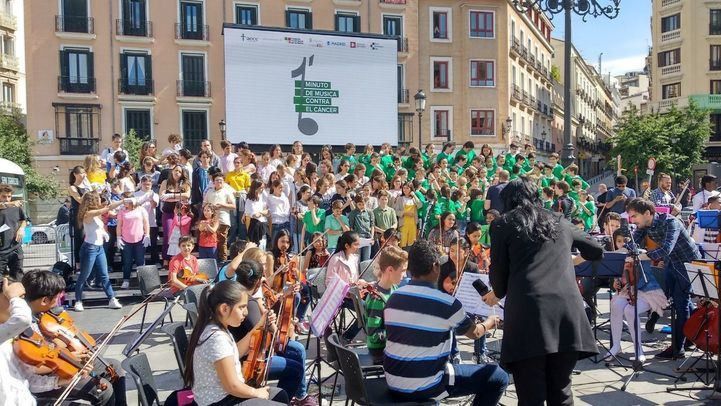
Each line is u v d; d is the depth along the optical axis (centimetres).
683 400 523
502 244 377
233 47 2202
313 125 2284
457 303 379
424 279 386
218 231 1040
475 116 3519
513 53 3672
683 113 3706
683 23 4325
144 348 711
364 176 1365
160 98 3103
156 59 3094
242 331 466
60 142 2970
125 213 1007
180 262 801
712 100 4234
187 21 3133
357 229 1041
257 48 2227
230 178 1187
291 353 505
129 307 929
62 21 2947
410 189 1199
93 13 2997
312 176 1216
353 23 3328
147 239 1040
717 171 2425
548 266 365
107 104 3028
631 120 3750
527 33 4097
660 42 4497
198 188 1148
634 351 632
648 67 6319
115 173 1197
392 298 387
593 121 6731
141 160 1254
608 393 542
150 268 789
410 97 3397
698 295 565
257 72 2227
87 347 443
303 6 3253
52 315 439
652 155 3522
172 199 1071
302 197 1118
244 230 1177
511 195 394
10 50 3916
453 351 545
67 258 1101
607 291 1034
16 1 3962
